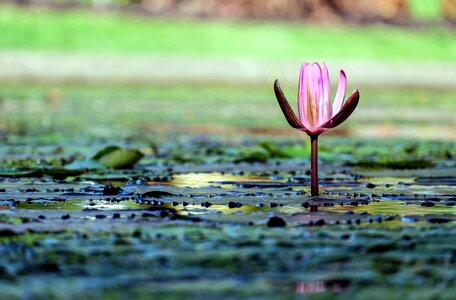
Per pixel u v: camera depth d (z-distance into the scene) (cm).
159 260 383
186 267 370
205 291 328
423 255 395
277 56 3438
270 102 2228
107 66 3144
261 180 700
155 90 2716
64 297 319
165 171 768
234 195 602
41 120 1528
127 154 802
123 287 335
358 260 384
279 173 758
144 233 450
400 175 739
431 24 4391
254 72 3203
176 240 430
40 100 2178
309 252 401
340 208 545
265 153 910
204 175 738
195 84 3016
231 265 375
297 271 362
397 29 4197
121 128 1366
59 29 3466
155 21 3803
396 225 478
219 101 2245
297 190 633
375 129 1448
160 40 3484
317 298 317
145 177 718
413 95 2709
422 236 442
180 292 326
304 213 521
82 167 792
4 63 3073
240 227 470
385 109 2058
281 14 4256
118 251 404
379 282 342
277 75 3192
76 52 3281
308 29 3947
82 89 2691
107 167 796
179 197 593
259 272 360
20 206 550
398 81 3192
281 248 409
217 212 522
